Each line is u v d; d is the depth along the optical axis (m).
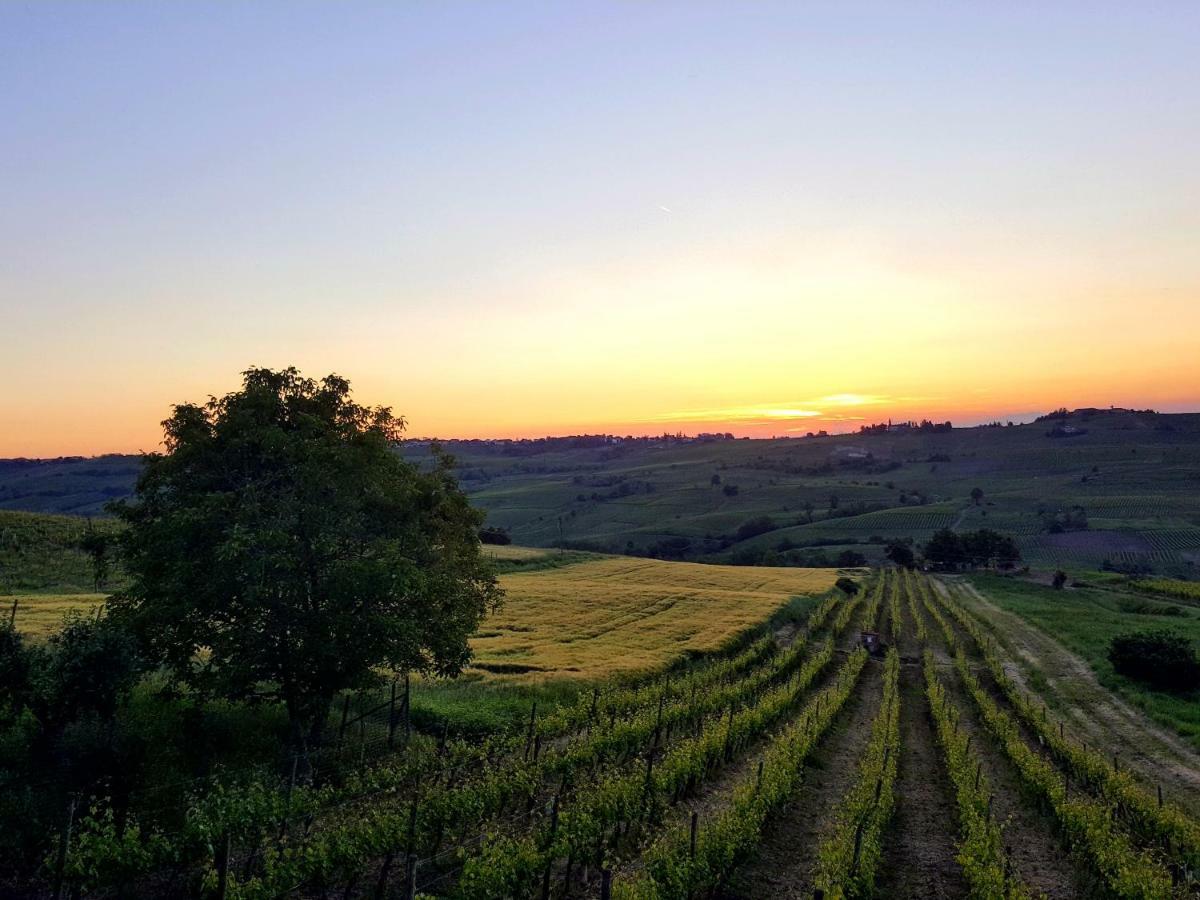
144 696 23.00
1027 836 22.45
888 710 35.06
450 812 18.31
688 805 23.17
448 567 25.55
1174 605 72.44
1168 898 16.20
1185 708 35.66
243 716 23.83
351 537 22.73
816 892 14.18
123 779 17.91
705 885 16.89
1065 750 28.44
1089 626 60.22
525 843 16.64
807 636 61.34
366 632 21.27
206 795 18.28
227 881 14.16
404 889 16.67
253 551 19.64
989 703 36.75
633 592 75.75
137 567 20.30
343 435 23.31
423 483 26.30
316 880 15.88
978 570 120.38
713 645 50.19
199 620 20.86
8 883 14.66
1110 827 20.42
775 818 22.36
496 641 47.41
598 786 21.28
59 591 47.91
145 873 15.70
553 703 32.56
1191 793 25.66
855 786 24.59
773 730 33.00
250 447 21.86
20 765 16.94
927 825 22.84
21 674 16.92
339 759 22.84
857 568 126.50
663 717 29.14
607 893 14.04
